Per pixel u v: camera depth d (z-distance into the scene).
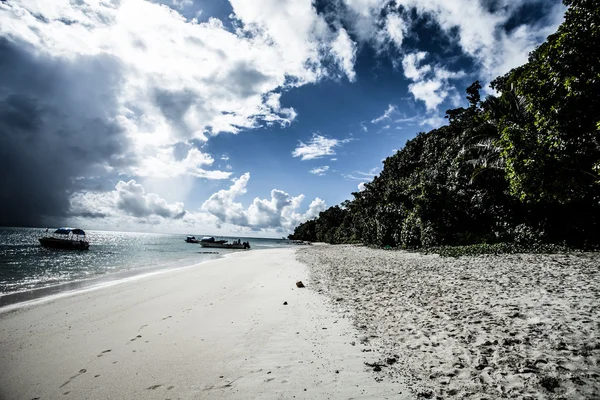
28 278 16.47
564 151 6.98
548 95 6.94
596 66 6.12
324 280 13.48
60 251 37.53
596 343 4.85
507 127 8.46
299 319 7.67
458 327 6.25
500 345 5.21
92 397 4.23
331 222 104.88
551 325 5.77
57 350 5.97
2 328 7.41
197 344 6.15
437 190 24.97
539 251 15.54
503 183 20.20
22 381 4.75
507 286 9.16
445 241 23.23
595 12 6.14
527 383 4.01
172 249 50.84
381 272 14.65
